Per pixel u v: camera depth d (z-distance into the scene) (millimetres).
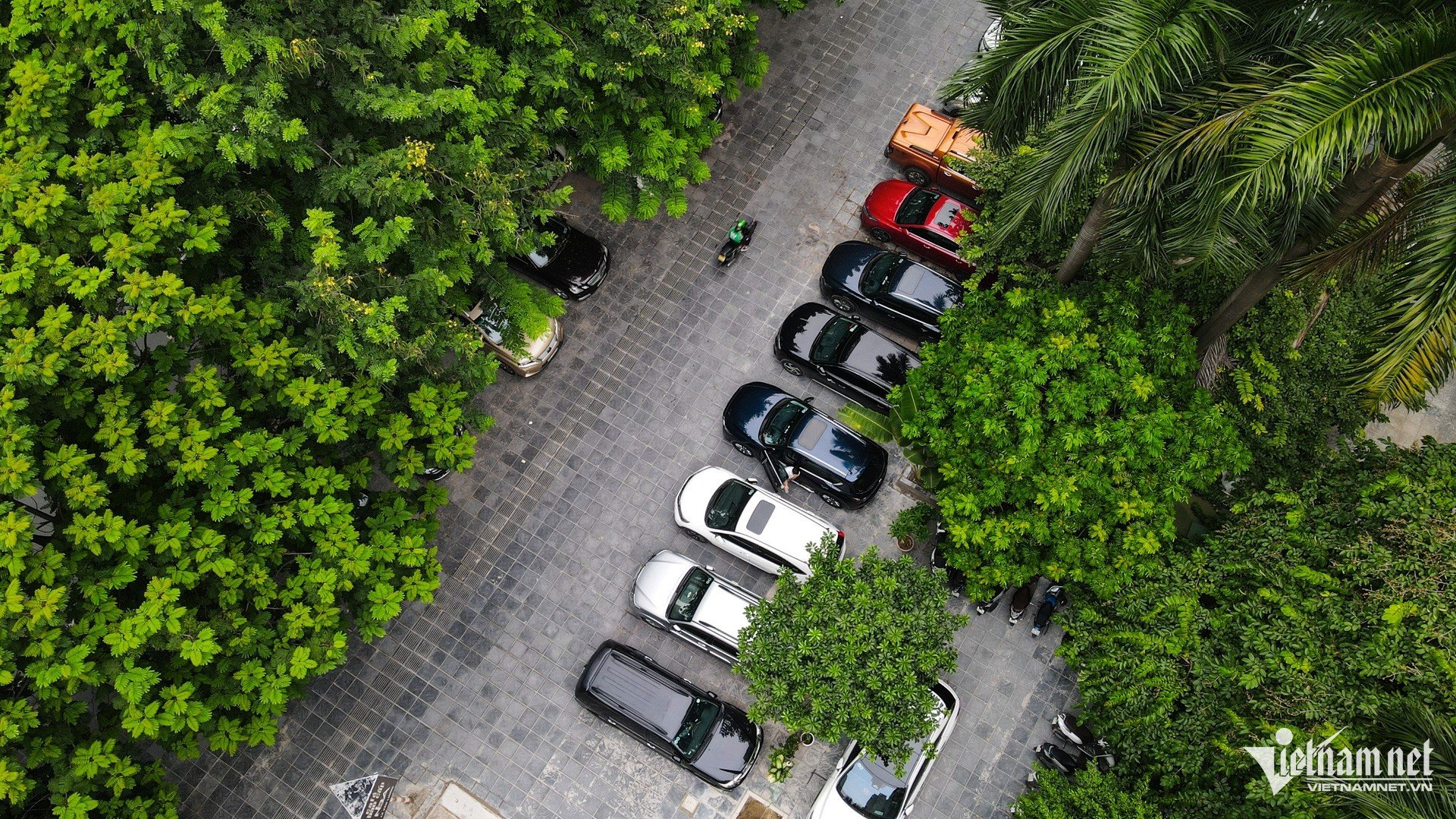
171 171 10625
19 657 11055
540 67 13891
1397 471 13797
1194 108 11219
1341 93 9594
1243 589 13992
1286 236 12438
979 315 15562
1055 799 13820
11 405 9523
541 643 16984
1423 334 9969
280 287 12484
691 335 19172
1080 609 14695
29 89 10414
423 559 13336
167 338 14430
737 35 16531
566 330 19188
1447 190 10133
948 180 19906
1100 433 13805
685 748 15594
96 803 10797
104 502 10219
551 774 16172
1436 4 10094
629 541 17656
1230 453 13984
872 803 15164
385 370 11438
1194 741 13312
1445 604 12406
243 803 15930
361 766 16172
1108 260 14258
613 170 14758
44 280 10094
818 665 13492
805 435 17406
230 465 11305
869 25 22125
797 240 20016
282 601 12195
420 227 12828
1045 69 11633
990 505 14227
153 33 10680
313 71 11969
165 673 11852
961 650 16828
